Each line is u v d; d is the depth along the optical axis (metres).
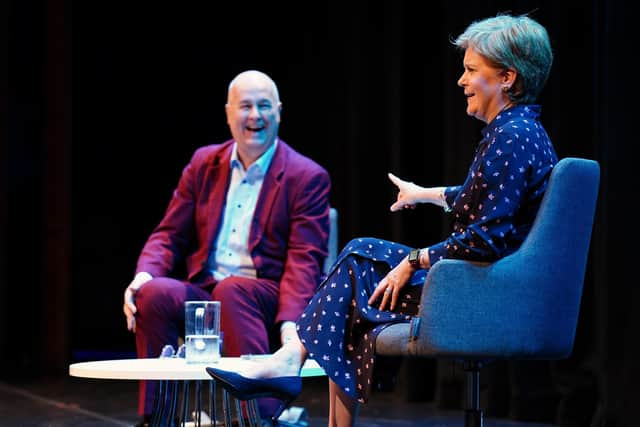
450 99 6.30
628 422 5.00
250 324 4.61
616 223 5.07
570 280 3.13
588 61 5.48
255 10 8.34
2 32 9.14
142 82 8.97
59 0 9.04
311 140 7.89
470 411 3.18
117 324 9.20
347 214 7.61
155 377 3.30
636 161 5.04
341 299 3.30
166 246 5.11
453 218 3.26
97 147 9.14
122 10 8.97
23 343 9.28
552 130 5.59
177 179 8.93
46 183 9.14
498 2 6.01
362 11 7.22
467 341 2.98
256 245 4.98
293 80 8.05
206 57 8.67
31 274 9.28
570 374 5.52
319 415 5.85
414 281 3.34
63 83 9.06
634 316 5.01
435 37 6.75
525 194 3.12
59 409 6.20
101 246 9.19
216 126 8.73
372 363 3.15
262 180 5.09
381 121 7.17
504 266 3.02
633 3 5.07
